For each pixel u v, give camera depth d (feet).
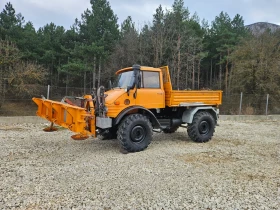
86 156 15.61
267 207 9.30
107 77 69.00
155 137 22.41
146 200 9.61
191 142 20.45
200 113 20.47
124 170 12.97
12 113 33.60
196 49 74.23
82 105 16.93
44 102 17.61
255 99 46.98
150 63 67.00
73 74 66.49
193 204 9.40
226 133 25.55
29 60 68.28
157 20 69.10
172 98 18.84
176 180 11.71
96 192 10.21
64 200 9.46
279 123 36.22
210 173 12.78
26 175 12.00
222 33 84.79
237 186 11.16
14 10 69.05
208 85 89.92
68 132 23.58
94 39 67.72
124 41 68.54
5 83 43.32
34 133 23.00
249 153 17.19
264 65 57.62
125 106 16.63
